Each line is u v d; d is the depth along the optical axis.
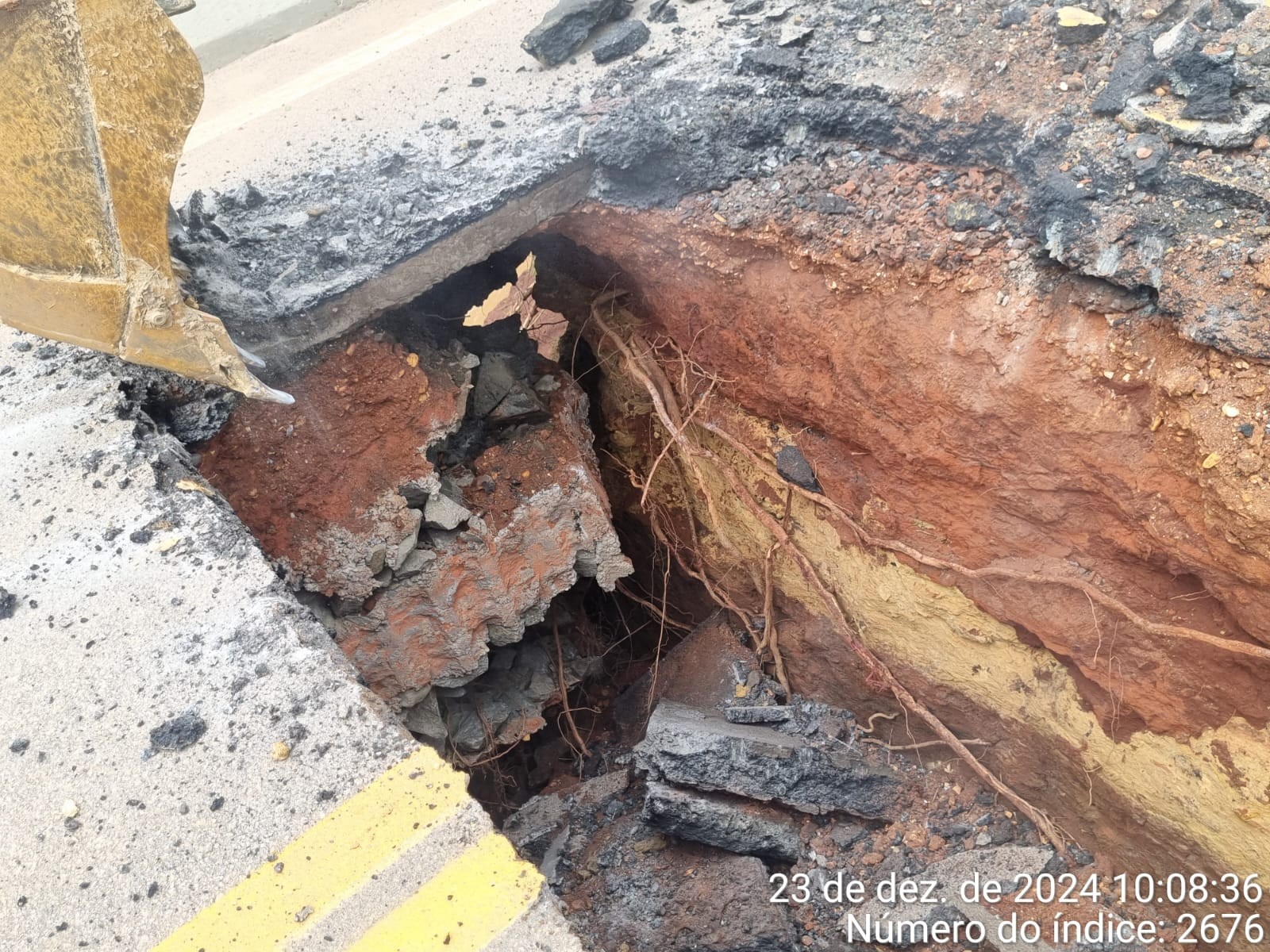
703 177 4.25
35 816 2.59
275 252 4.37
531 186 4.31
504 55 5.57
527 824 5.30
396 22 6.49
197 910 2.39
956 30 4.15
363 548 4.75
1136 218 3.28
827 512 4.76
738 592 5.68
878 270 3.81
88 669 2.92
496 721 5.86
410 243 4.26
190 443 4.28
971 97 3.81
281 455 4.52
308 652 2.92
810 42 4.44
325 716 2.76
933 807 4.60
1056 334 3.42
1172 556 3.38
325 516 4.68
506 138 4.66
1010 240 3.58
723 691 5.43
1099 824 4.14
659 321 5.04
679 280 4.59
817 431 4.62
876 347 3.95
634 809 5.19
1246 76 3.41
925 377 3.82
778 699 5.31
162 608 3.07
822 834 4.63
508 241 4.47
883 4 4.50
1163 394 3.21
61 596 3.14
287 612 3.04
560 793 5.51
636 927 4.38
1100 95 3.58
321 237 4.40
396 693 5.24
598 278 5.19
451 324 5.11
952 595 4.31
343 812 2.55
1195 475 3.17
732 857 4.55
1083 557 3.76
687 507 5.81
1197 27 3.63
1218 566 3.23
